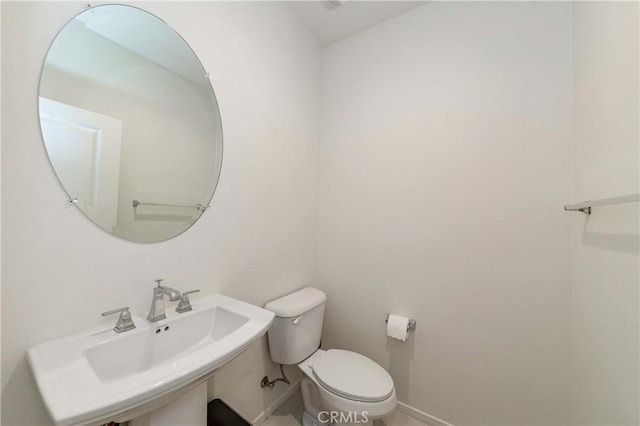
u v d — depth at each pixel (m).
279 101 1.56
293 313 1.43
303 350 1.50
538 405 1.25
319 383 1.30
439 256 1.50
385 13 1.65
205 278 1.16
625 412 0.70
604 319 0.83
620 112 0.72
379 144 1.71
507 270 1.32
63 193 0.76
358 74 1.81
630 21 0.67
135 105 0.93
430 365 1.52
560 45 1.21
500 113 1.34
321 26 1.77
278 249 1.58
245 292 1.36
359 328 1.77
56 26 0.75
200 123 1.14
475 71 1.41
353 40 1.84
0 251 0.65
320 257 1.94
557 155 1.21
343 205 1.85
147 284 0.96
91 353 0.73
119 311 0.84
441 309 1.49
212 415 1.11
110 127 0.87
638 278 0.64
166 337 0.92
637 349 0.64
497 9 1.36
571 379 1.18
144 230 0.95
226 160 1.25
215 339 1.04
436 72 1.52
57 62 0.75
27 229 0.69
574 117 1.16
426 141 1.55
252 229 1.40
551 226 1.22
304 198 1.80
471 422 1.40
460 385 1.43
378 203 1.71
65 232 0.76
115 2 0.87
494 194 1.35
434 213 1.51
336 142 1.90
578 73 1.10
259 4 1.41
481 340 1.38
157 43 0.99
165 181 1.02
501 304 1.33
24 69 0.69
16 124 0.67
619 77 0.73
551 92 1.23
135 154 0.93
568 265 1.18
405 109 1.62
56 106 0.75
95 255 0.82
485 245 1.37
